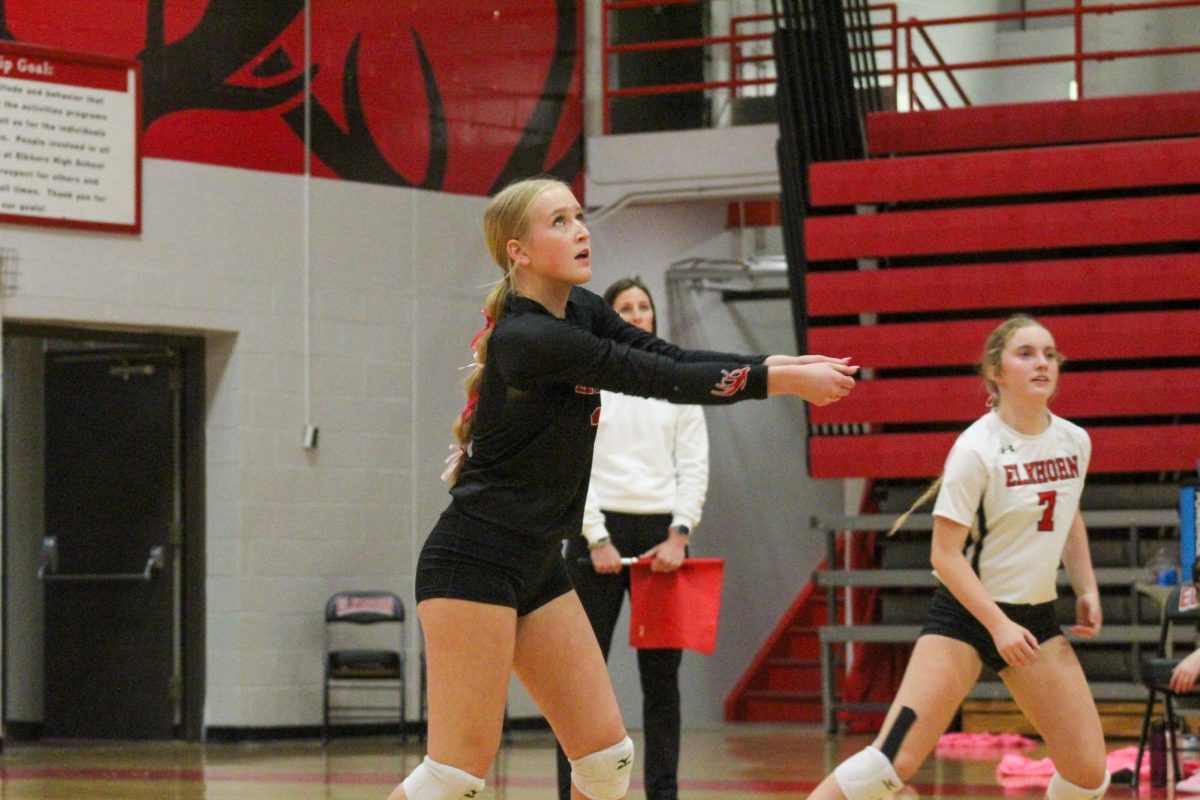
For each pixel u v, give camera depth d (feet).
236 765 48.37
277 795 38.37
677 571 29.58
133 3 56.54
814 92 62.90
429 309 62.64
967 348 58.23
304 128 60.08
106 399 61.52
